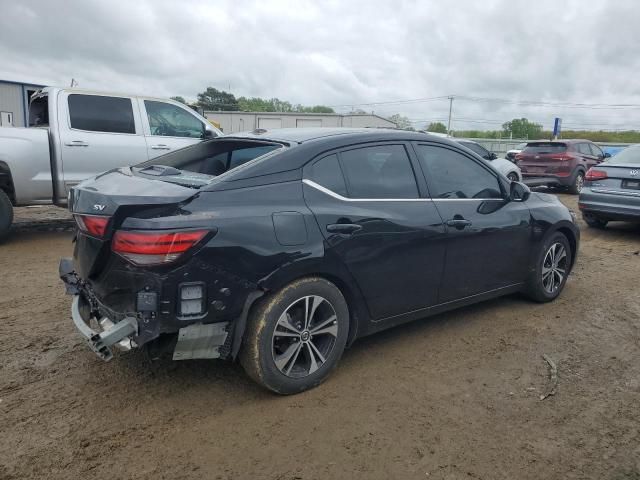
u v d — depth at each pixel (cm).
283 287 318
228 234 295
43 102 798
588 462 280
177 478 259
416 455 282
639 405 338
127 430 296
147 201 286
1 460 267
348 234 341
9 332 425
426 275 395
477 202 437
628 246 829
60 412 311
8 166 696
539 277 502
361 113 4147
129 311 297
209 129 887
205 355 307
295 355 330
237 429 300
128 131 794
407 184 391
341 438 294
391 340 428
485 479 265
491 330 454
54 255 685
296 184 333
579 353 413
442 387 354
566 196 1568
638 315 500
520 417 320
